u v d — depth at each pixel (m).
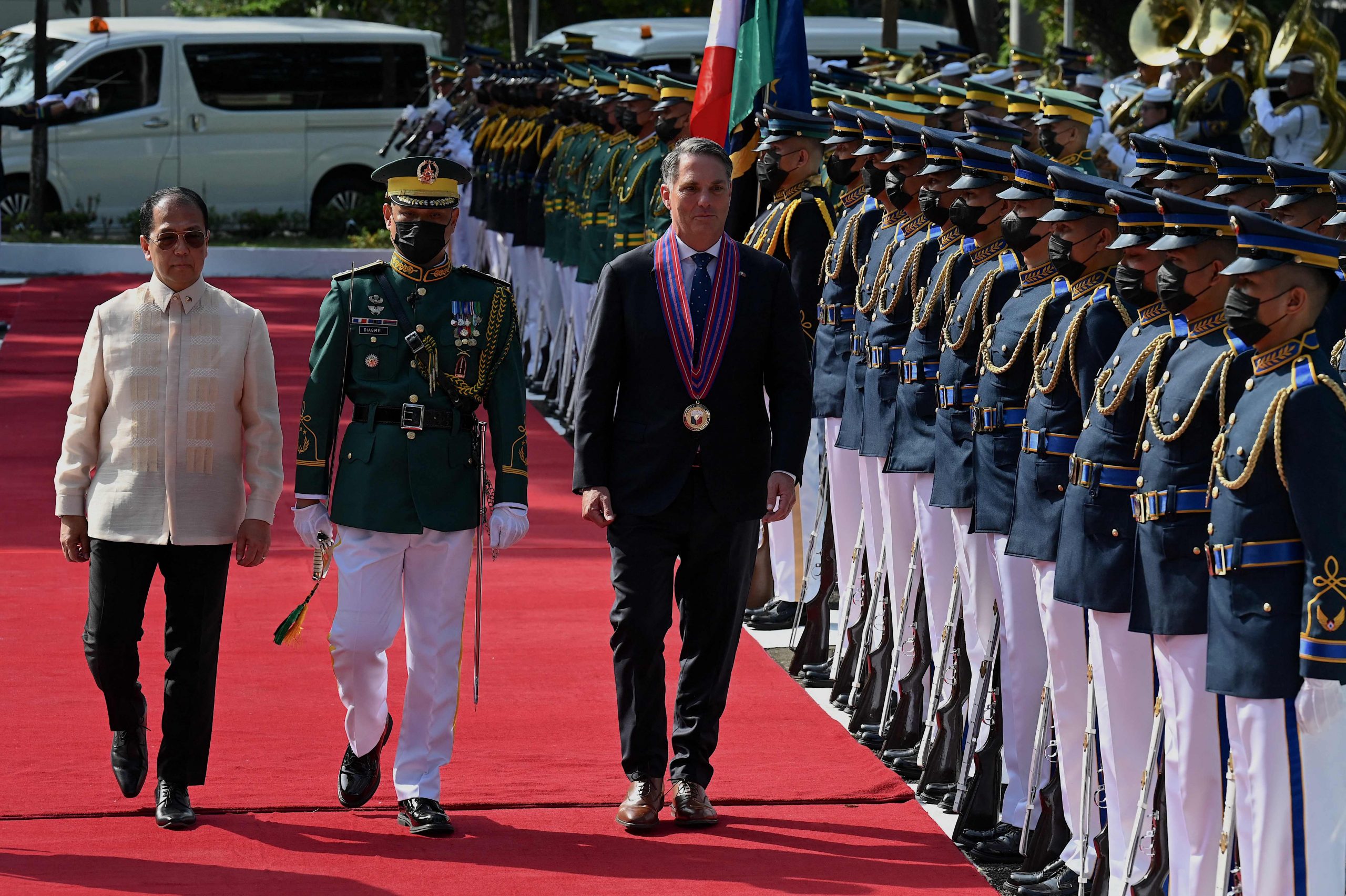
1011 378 9.83
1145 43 26.39
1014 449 9.85
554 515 18.34
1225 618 7.50
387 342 9.75
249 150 44.12
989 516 9.94
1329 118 26.16
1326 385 7.26
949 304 11.00
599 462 10.03
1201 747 8.07
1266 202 9.11
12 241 39.50
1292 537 7.34
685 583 10.28
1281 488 7.34
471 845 9.73
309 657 13.15
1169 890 8.37
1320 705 7.26
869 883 9.30
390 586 9.80
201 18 45.75
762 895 9.12
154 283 9.95
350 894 9.04
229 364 9.88
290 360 27.81
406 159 9.70
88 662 9.93
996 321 10.01
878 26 40.50
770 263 10.17
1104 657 8.77
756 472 10.09
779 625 14.45
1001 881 9.56
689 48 39.19
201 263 9.93
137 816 10.05
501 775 10.80
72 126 42.53
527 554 16.59
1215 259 7.84
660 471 9.93
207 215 9.97
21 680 12.44
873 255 12.36
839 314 13.05
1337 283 7.39
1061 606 9.24
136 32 43.25
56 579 15.27
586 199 21.94
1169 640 8.11
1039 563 9.39
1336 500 7.16
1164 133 25.22
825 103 15.10
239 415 10.02
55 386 25.36
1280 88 30.56
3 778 10.54
